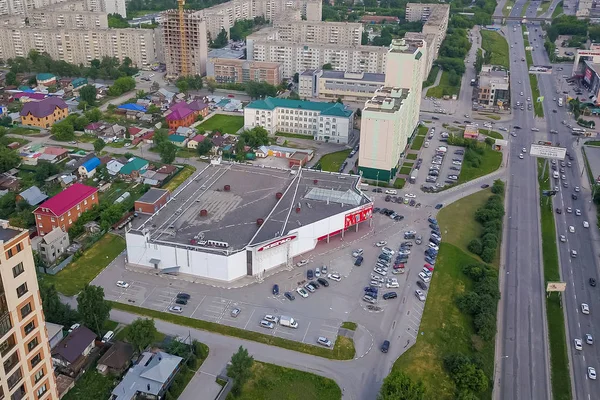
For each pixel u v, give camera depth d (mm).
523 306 196375
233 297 194875
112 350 163625
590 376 165750
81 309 169000
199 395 153125
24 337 100250
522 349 176375
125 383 151000
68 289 196625
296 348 171625
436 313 188750
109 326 178750
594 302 199750
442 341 176375
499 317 190375
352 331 179500
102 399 150250
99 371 160125
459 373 158625
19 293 97562
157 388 149500
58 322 174250
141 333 160000
